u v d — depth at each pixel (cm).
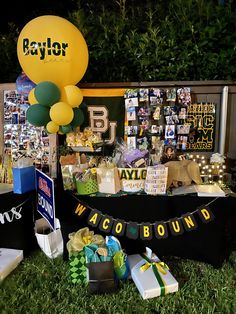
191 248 231
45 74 229
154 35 278
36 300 194
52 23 222
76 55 229
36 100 229
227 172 281
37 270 229
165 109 271
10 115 281
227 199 217
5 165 273
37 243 263
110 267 202
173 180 237
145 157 236
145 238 224
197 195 220
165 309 186
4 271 217
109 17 318
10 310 185
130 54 287
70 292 204
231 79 272
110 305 190
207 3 290
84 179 226
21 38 229
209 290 207
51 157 276
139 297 198
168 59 282
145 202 223
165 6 327
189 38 282
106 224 226
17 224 243
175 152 271
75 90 232
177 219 222
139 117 277
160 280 203
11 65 309
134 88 279
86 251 208
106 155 284
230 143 282
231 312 186
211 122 277
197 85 273
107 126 282
